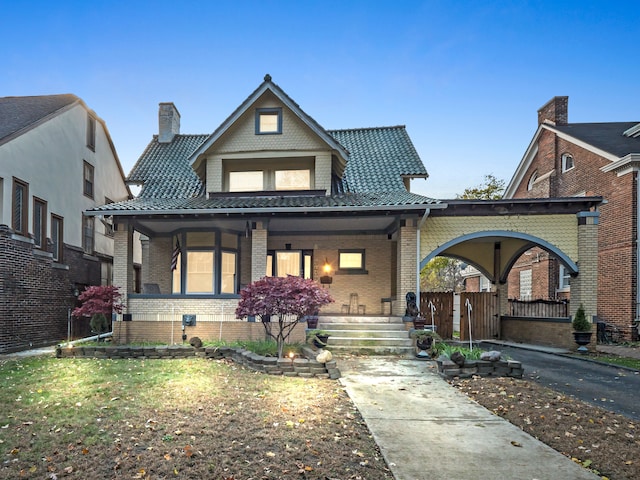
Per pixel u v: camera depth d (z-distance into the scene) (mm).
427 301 15352
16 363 9297
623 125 20391
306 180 14227
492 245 16484
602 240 16562
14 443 4305
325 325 11547
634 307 14930
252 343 10500
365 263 14703
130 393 6270
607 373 8906
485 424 5102
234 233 14133
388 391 6691
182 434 4543
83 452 4051
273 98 14117
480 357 8219
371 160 15945
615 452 4262
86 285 16719
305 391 6570
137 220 12234
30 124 13336
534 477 3646
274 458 3957
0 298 11547
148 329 12016
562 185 19750
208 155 14086
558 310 14328
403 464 3893
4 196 12000
